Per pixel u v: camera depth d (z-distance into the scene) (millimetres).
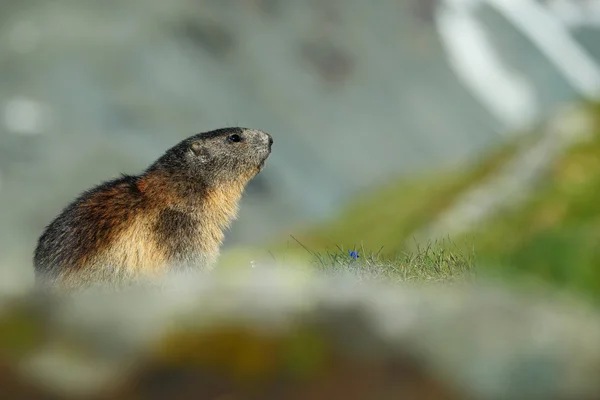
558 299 18484
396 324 17328
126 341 17641
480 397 16406
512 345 16688
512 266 32625
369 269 36719
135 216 41531
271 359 17328
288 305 17984
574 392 16234
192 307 18078
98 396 17125
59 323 17859
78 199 42375
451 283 29844
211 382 17234
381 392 16875
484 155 168125
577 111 151625
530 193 133375
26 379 17188
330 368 17203
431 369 16812
